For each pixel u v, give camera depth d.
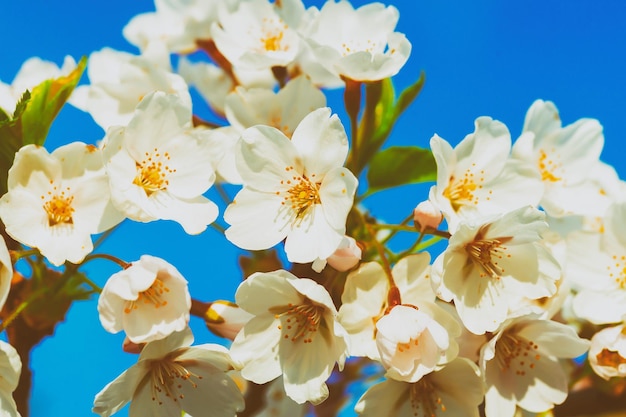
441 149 0.40
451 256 0.39
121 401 0.39
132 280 0.37
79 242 0.38
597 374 0.41
